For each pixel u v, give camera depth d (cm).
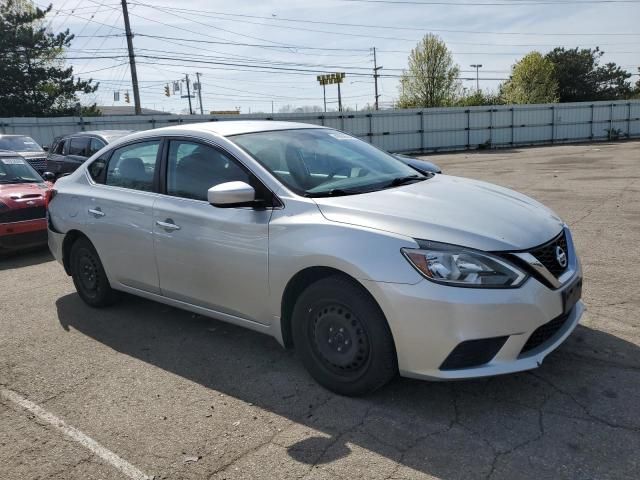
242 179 391
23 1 3403
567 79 6638
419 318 304
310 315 354
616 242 700
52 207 558
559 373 363
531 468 272
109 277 507
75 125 2586
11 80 3316
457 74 4641
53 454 308
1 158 920
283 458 293
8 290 636
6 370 418
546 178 1512
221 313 412
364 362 332
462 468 275
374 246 319
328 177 398
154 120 2755
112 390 379
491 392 345
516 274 307
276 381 379
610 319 447
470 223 325
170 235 427
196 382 385
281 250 354
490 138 3625
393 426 315
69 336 479
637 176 1435
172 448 307
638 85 7338
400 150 3447
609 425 304
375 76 5381
